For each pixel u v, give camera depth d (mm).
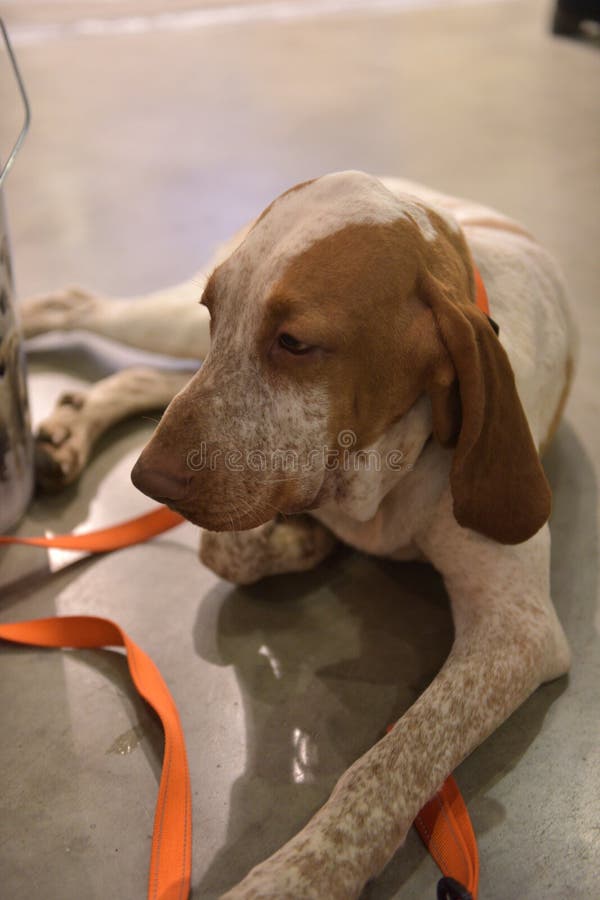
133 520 2242
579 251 3498
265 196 4137
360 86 5750
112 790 1663
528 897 1466
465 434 1572
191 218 3934
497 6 7773
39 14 7844
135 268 3494
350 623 1996
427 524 1776
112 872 1527
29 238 3775
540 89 5562
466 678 1589
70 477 2404
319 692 1835
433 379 1552
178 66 6312
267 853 1546
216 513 1559
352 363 1495
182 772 1626
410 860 1526
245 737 1749
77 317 2766
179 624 2012
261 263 1509
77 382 2852
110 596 2098
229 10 7895
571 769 1667
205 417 1512
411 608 2029
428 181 4242
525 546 1760
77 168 4559
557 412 2154
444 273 1579
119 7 8039
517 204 3947
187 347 2600
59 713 1812
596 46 6461
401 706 1799
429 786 1488
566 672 1817
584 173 4281
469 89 5617
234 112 5336
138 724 1786
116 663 1924
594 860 1519
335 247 1473
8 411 2172
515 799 1619
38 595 2109
